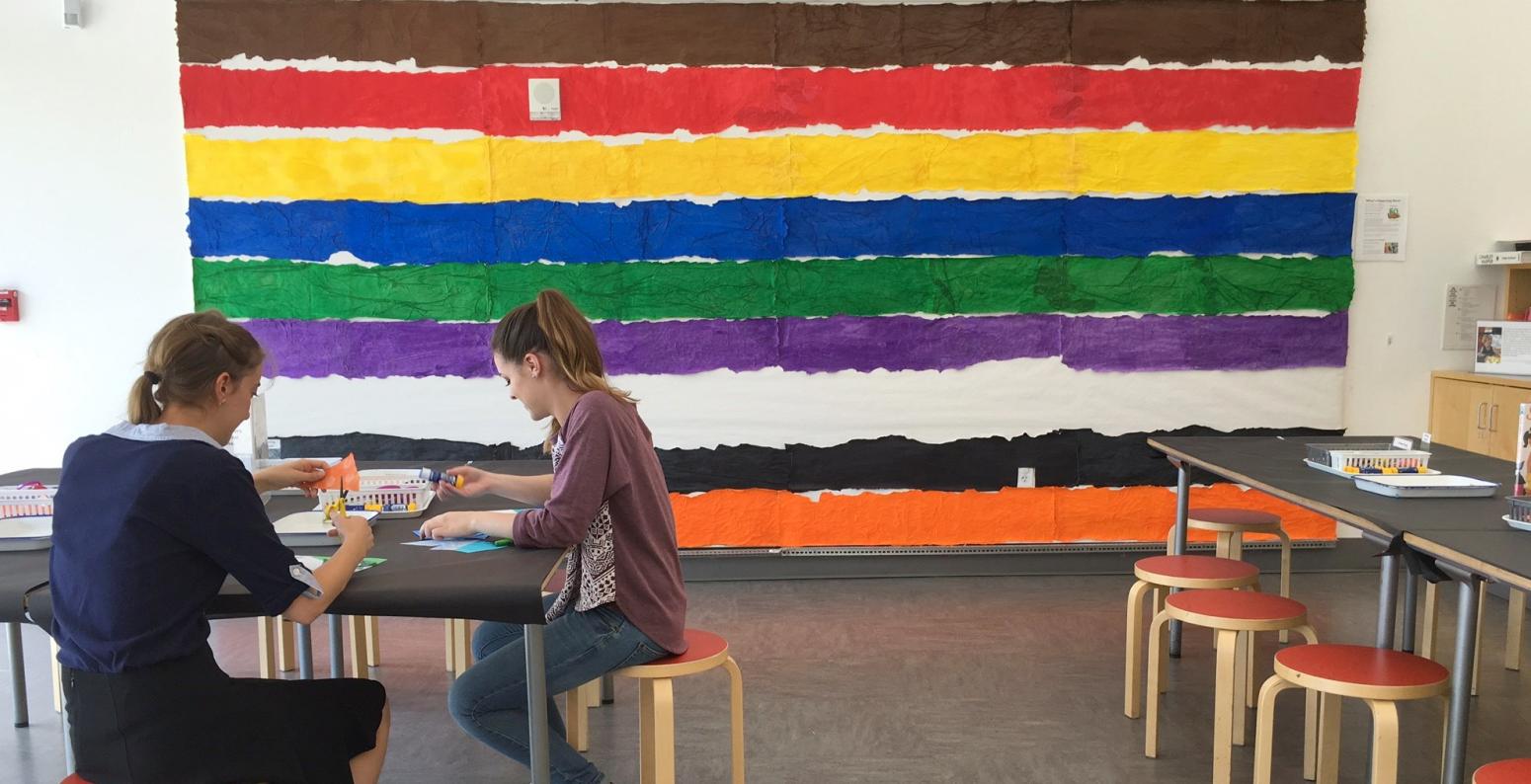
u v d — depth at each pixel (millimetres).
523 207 4344
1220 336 4500
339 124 4281
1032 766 2705
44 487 2303
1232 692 2453
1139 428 4531
